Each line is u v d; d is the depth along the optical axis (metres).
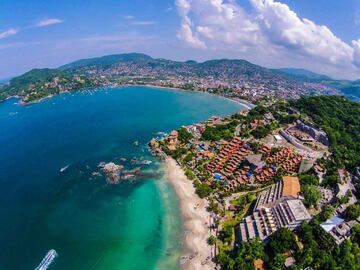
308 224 128.62
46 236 142.12
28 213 161.00
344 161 192.88
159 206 164.88
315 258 112.94
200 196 173.50
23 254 130.38
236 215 151.88
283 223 130.38
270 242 121.94
